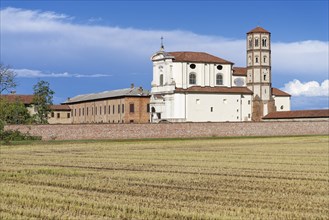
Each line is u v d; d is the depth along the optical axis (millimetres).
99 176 41219
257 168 48562
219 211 27047
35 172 44375
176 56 162500
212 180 39312
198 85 162625
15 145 84250
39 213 26391
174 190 34031
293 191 33969
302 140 103875
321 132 134625
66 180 38219
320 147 81438
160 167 49375
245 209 27641
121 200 29922
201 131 122562
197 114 159250
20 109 132250
